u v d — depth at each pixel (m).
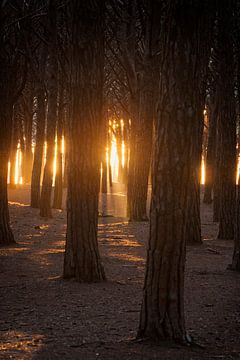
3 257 16.61
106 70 40.28
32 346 7.36
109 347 7.20
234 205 23.19
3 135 19.27
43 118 36.22
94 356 6.74
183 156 7.26
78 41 12.70
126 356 6.71
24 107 46.41
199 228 20.66
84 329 8.55
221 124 23.30
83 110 12.75
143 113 27.02
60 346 7.35
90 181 12.96
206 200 44.50
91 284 12.69
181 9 7.23
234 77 23.38
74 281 12.93
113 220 32.19
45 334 8.19
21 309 10.16
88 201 13.04
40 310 10.07
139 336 7.59
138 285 12.80
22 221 29.23
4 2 19.14
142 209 28.16
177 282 7.42
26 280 13.12
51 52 29.23
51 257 16.78
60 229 26.34
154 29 25.83
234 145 23.28
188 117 7.27
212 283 13.26
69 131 12.98
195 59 7.32
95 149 12.96
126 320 9.27
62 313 9.81
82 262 13.03
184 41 7.25
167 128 7.28
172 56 7.29
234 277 14.15
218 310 10.30
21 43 25.02
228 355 7.06
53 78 29.98
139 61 30.12
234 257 15.38
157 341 7.35
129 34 29.09
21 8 24.02
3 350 7.12
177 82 7.25
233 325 9.06
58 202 39.84
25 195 46.94
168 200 7.29
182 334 7.44
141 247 19.56
